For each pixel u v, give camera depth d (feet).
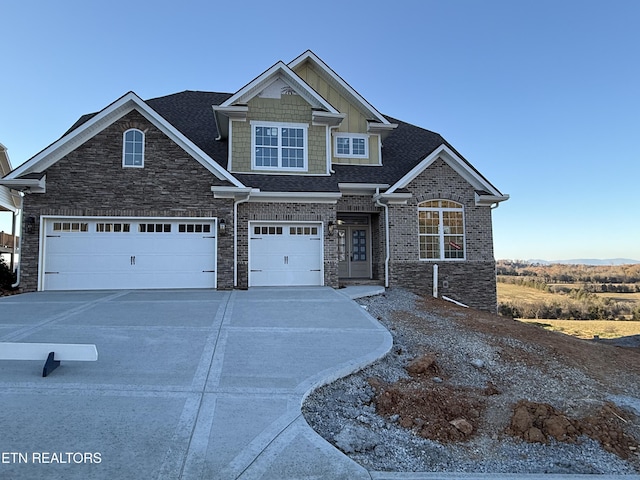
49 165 39.40
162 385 15.60
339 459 10.93
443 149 48.16
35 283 38.86
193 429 12.14
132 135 40.81
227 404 14.06
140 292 39.14
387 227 46.98
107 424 12.25
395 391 16.90
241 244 43.34
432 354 22.89
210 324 25.71
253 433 12.05
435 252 48.06
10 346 16.48
